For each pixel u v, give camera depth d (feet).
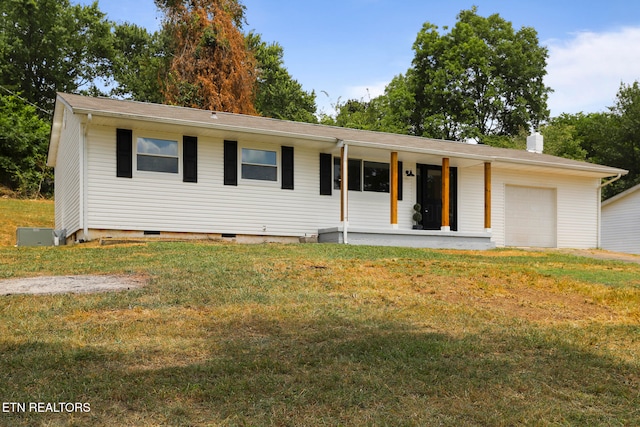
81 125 44.11
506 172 63.67
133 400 12.31
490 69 120.98
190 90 94.63
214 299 22.88
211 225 48.49
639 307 25.59
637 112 119.03
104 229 44.55
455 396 13.25
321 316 20.71
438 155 55.06
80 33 128.47
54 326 18.35
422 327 19.98
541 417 12.16
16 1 114.32
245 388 13.12
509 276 31.76
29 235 50.14
